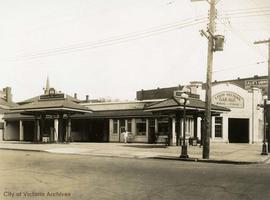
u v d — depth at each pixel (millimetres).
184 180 13281
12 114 51625
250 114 43906
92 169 16766
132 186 12109
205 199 10039
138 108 42406
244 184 12352
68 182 13039
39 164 19125
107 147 31891
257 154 25422
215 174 14875
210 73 22188
